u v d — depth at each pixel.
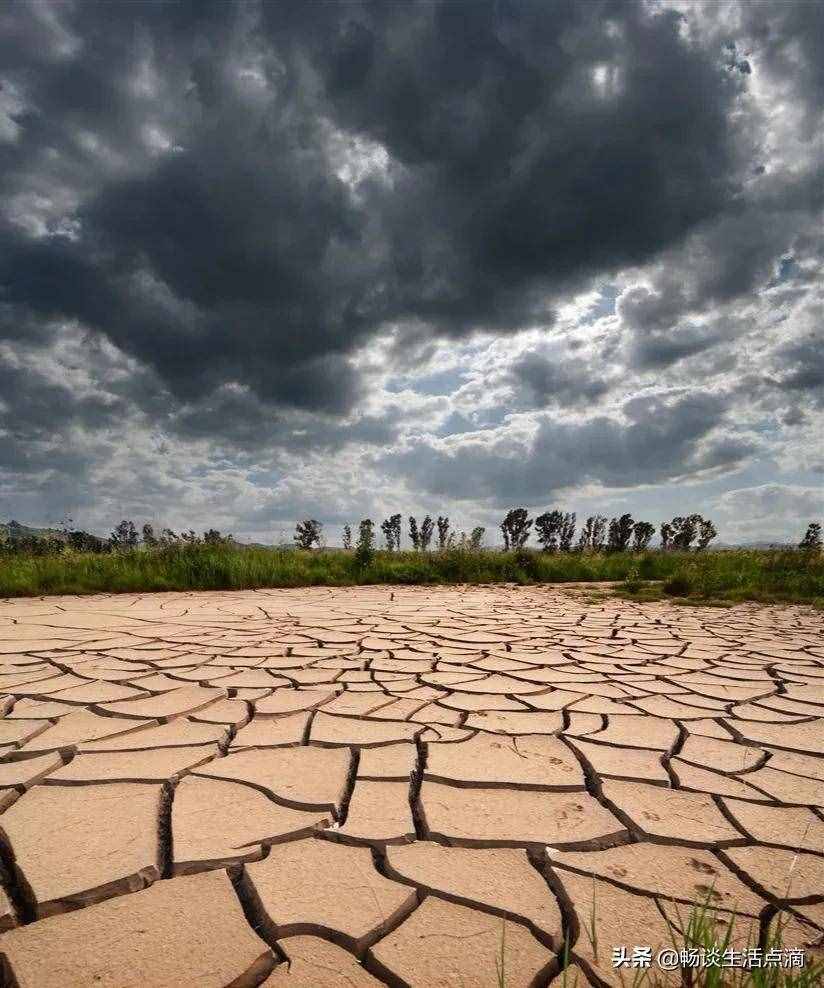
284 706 2.57
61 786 1.76
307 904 1.21
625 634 4.53
